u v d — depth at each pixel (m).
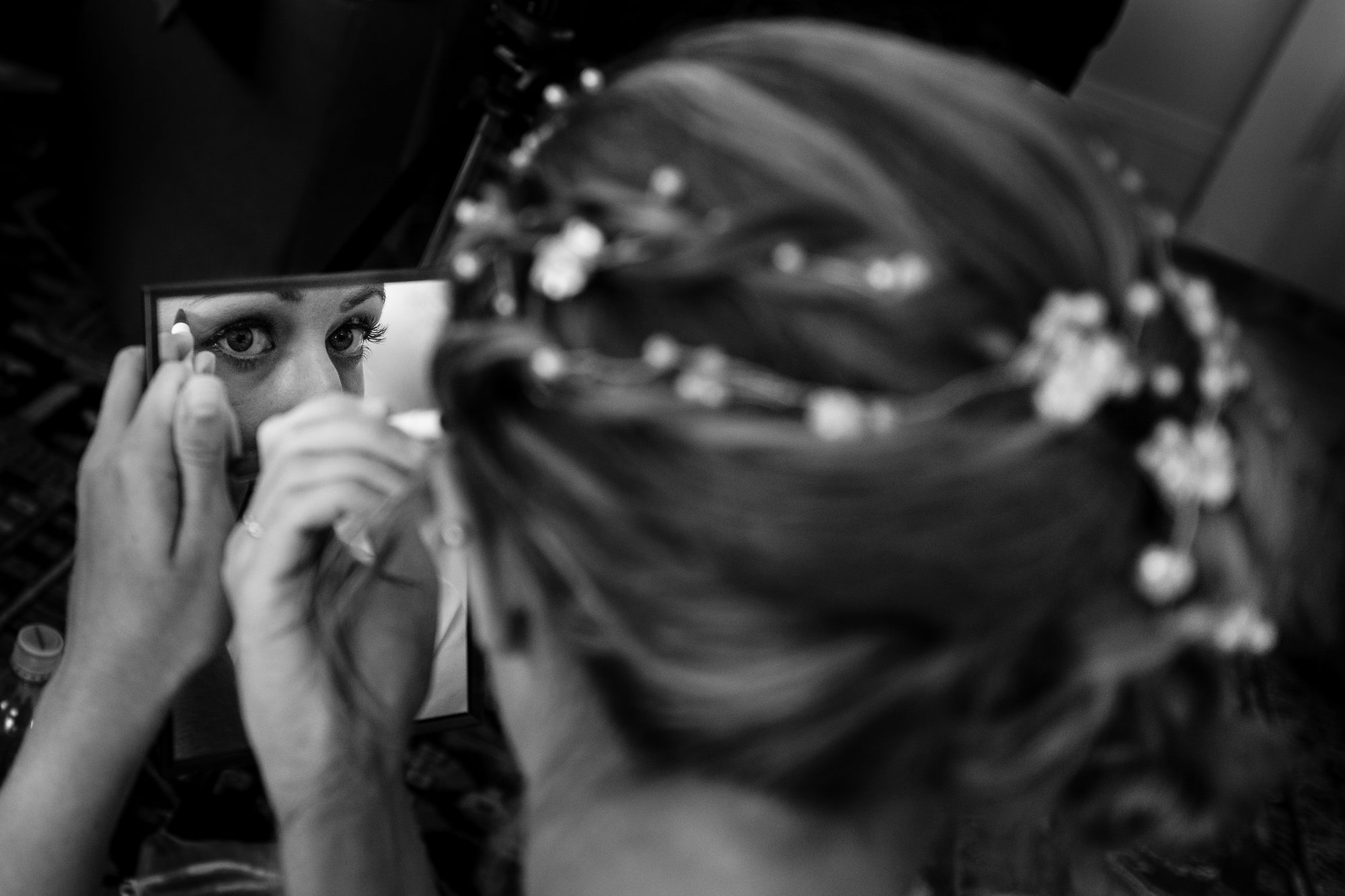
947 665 0.38
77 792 0.66
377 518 0.62
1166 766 0.48
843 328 0.37
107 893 1.04
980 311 0.38
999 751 0.41
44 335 1.78
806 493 0.36
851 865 0.44
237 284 0.75
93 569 0.67
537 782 0.48
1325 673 1.94
